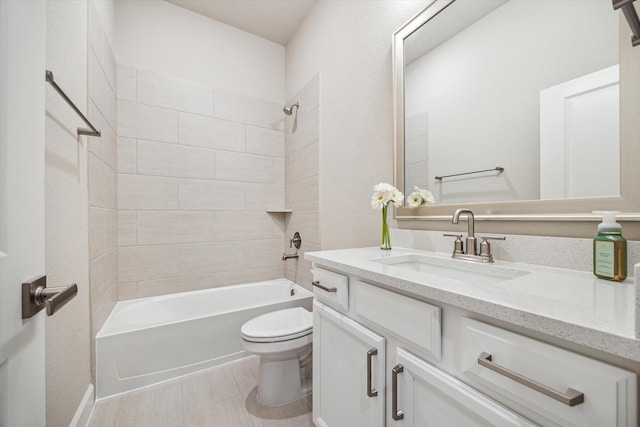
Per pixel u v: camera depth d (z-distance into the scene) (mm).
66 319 1082
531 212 912
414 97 1340
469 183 1110
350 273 917
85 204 1308
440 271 1061
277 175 2684
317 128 2113
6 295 437
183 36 2266
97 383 1454
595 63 778
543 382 446
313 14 2207
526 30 938
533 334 472
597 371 392
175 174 2215
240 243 2490
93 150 1429
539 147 899
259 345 1345
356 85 1718
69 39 1141
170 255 2189
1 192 431
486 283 902
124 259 2020
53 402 969
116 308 1879
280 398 1446
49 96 962
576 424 410
